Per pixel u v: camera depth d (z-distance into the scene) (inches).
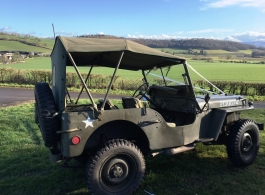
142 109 132.3
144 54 133.5
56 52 138.8
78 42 122.0
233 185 141.1
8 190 135.0
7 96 528.1
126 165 129.0
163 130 139.6
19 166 163.3
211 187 138.6
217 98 172.1
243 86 654.5
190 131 151.4
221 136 173.5
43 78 756.6
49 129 120.1
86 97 529.3
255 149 170.6
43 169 161.0
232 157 162.1
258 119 321.1
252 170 161.9
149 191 135.0
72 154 116.3
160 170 159.8
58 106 131.0
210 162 173.3
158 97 185.3
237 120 171.8
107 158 123.3
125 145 126.9
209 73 1312.7
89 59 159.5
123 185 129.0
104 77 700.0
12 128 248.2
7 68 768.3
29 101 464.8
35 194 131.2
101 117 121.3
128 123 146.2
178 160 175.6
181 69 152.9
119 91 665.0
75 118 116.6
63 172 154.9
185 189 136.6
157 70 177.6
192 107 157.6
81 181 144.9
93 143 139.9
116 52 132.6
